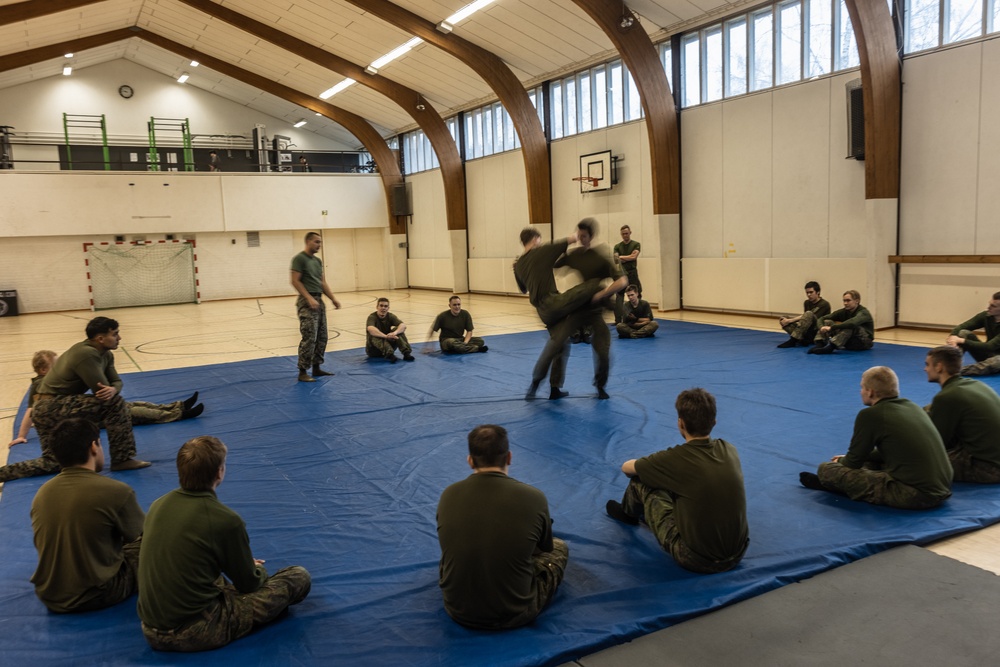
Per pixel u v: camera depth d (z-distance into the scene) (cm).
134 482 441
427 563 311
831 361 758
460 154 1991
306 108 2183
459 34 1449
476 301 1791
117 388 472
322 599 280
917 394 586
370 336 911
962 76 886
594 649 237
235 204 2123
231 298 2184
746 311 1215
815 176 1076
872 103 923
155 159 2064
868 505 354
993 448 372
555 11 1284
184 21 1734
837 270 1048
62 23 1575
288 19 1573
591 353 890
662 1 1164
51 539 272
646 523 328
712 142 1240
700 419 291
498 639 243
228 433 558
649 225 1384
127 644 249
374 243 2408
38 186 1875
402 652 237
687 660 228
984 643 229
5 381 865
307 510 382
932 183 932
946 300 923
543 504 258
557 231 1648
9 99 1989
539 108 1659
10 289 1886
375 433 545
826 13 1038
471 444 259
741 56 1176
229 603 251
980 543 312
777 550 306
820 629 243
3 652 245
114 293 2017
